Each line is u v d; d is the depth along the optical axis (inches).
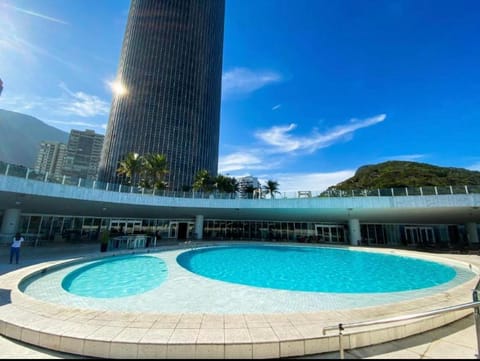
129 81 2364.7
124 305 227.8
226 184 1402.6
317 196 788.6
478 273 403.9
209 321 153.7
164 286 293.0
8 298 194.2
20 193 504.1
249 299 246.4
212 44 2844.5
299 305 231.6
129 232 1032.2
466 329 162.4
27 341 139.8
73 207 729.6
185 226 1152.8
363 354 129.8
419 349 134.9
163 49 2461.9
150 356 124.8
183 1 2620.6
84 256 449.4
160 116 2290.8
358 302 243.4
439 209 673.6
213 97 2792.8
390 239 989.8
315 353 130.9
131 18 2610.7
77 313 163.9
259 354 125.9
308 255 660.1
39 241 707.4
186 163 2317.9
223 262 550.6
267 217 1042.1
